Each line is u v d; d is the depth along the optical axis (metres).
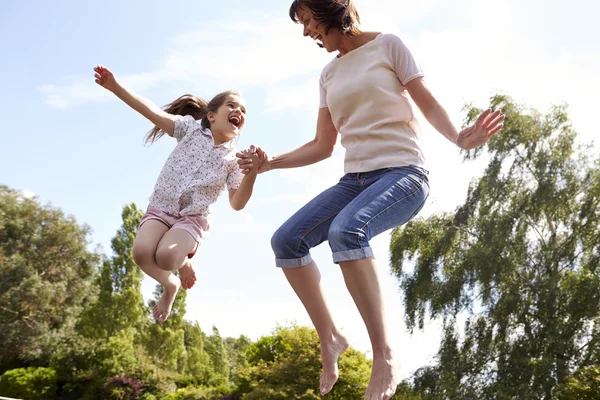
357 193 1.94
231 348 33.66
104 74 2.50
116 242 25.67
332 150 2.27
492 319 13.27
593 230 13.40
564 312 13.12
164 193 2.68
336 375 1.99
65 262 24.38
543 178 13.55
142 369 21.86
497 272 13.12
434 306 13.36
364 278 1.67
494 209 13.98
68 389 21.33
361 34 1.98
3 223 23.72
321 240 2.03
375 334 1.66
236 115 2.82
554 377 12.17
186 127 2.75
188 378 23.55
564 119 14.00
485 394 12.59
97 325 24.12
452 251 13.92
